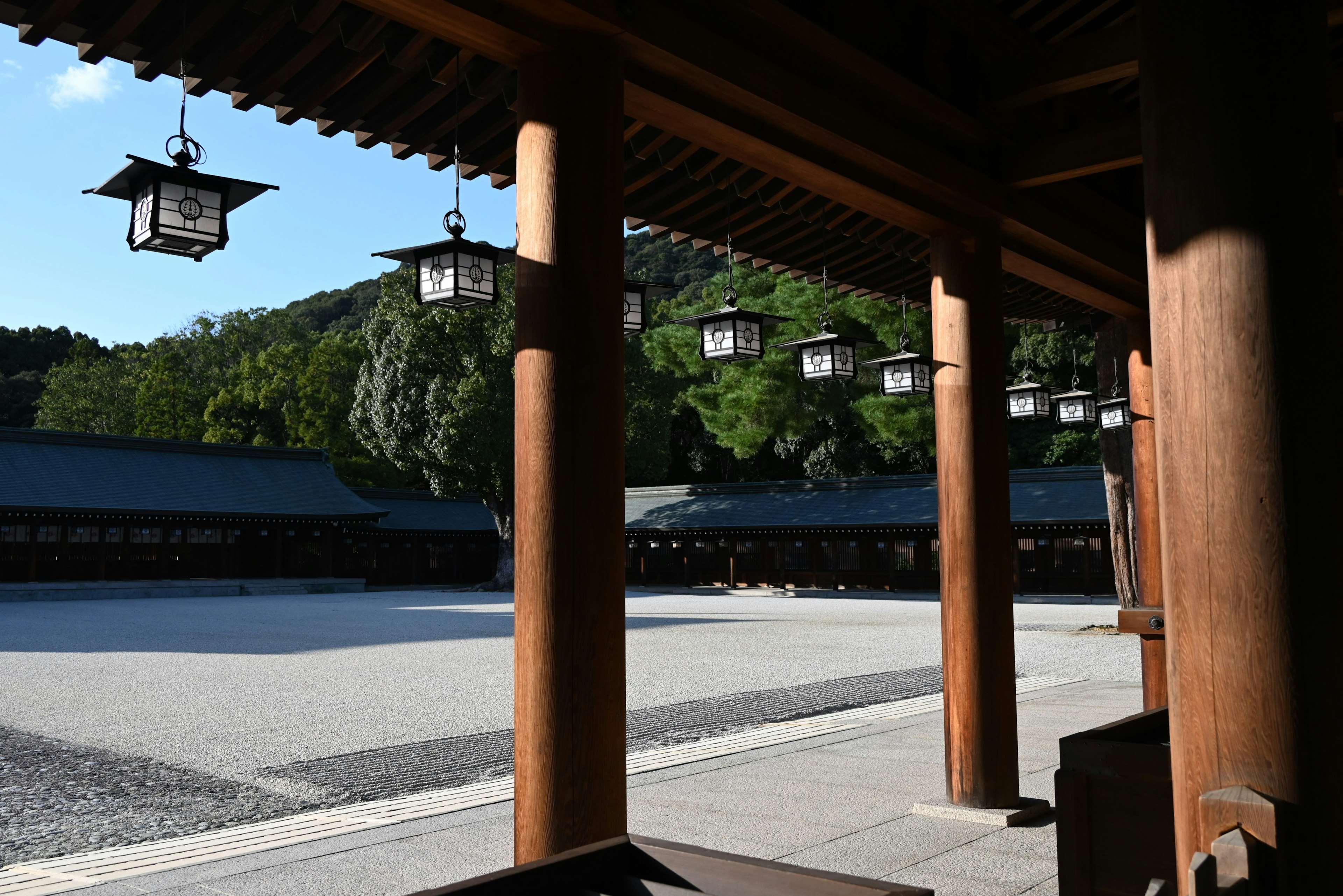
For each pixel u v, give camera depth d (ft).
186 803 18.71
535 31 9.62
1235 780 6.72
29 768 22.04
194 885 13.25
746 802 17.25
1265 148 6.93
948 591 15.89
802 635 55.42
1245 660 6.74
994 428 15.70
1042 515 95.14
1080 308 26.48
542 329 9.47
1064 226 16.98
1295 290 6.84
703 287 192.54
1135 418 23.03
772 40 12.16
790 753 21.81
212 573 117.29
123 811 18.15
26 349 213.05
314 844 15.31
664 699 31.83
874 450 135.44
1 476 106.11
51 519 104.99
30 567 103.65
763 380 94.94
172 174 9.43
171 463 121.90
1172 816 8.17
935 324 16.07
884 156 13.25
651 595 108.27
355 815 17.42
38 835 16.48
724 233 17.44
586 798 9.09
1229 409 6.89
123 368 180.55
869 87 13.29
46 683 36.01
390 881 13.34
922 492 110.32
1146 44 7.50
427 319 110.32
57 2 9.37
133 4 9.46
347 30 10.12
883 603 89.97
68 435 115.65
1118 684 33.40
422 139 12.96
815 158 12.98
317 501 125.49
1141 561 23.13
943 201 15.02
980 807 15.64
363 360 158.61
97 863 14.48
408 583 135.85
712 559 119.96
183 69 10.78
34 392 200.03
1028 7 14.97
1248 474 6.80
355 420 119.55
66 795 19.43
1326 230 7.00
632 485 161.17
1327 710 6.61
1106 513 92.12
